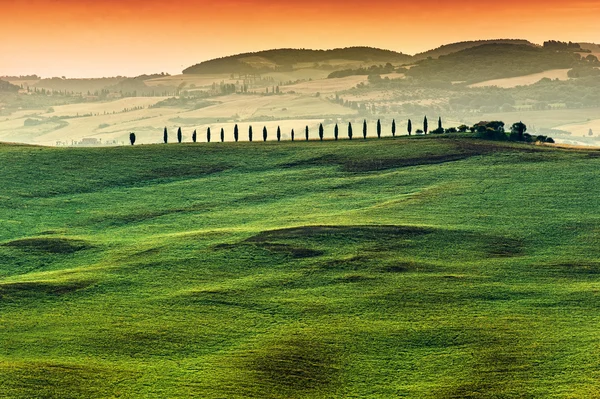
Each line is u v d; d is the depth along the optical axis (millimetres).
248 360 194625
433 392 176875
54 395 171125
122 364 192375
